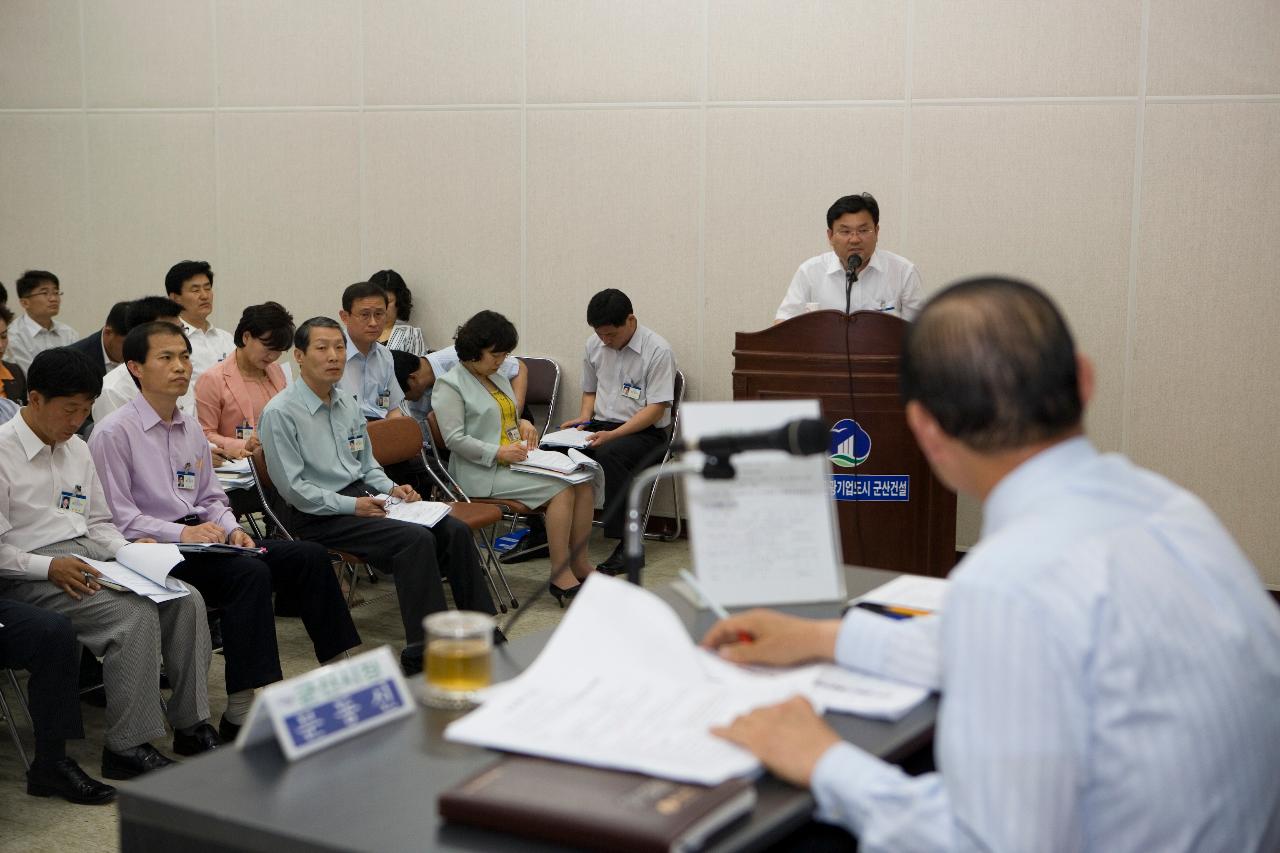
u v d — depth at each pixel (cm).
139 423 364
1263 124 487
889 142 541
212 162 678
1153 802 114
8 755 341
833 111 548
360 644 405
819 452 164
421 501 441
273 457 409
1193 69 493
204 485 386
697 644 170
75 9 697
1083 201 514
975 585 115
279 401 415
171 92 682
